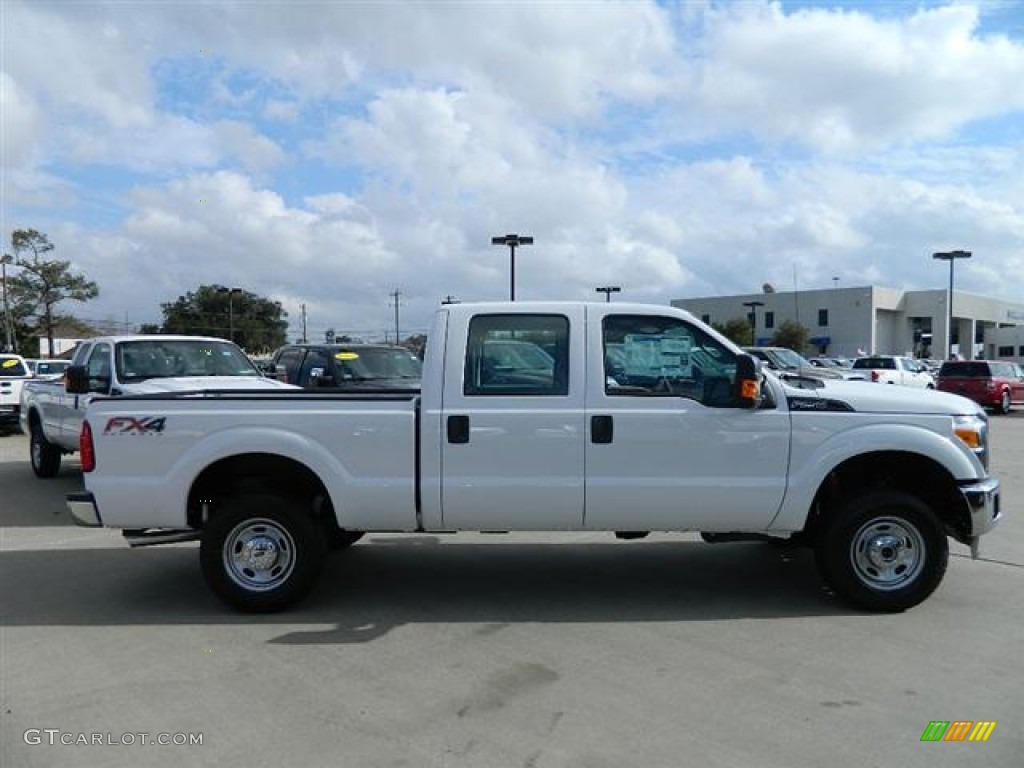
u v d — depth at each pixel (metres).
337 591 5.89
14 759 3.45
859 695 4.05
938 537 5.24
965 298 85.50
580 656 4.60
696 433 5.15
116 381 9.57
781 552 7.03
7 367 17.27
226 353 10.66
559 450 5.16
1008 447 14.97
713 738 3.61
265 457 5.38
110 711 3.91
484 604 5.58
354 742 3.58
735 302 88.44
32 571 6.46
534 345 5.27
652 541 7.44
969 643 4.78
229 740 3.61
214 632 5.02
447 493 5.17
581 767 3.36
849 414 5.22
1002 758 3.44
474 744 3.56
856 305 78.69
